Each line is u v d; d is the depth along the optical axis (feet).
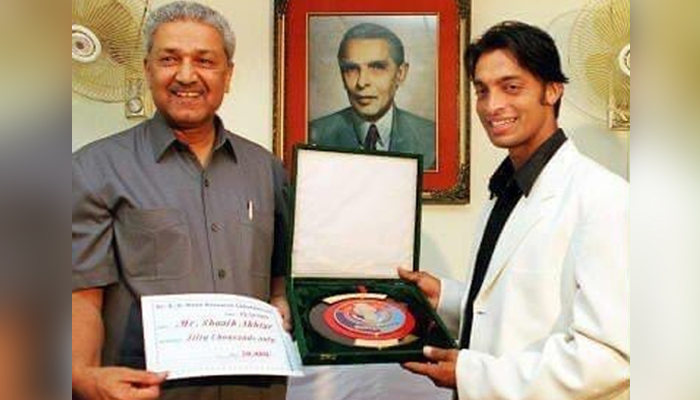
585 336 3.36
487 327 3.98
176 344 3.61
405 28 6.29
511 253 3.92
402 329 4.16
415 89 6.30
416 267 4.76
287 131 6.33
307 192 4.48
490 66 3.93
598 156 6.26
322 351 3.86
